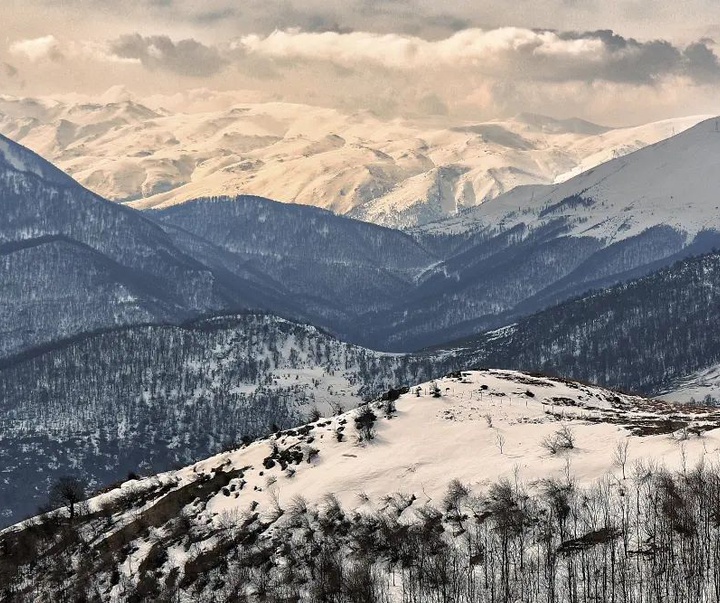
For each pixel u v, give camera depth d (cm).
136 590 8756
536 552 7212
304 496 8969
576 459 8112
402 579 7438
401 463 8981
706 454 7562
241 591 8031
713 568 6644
